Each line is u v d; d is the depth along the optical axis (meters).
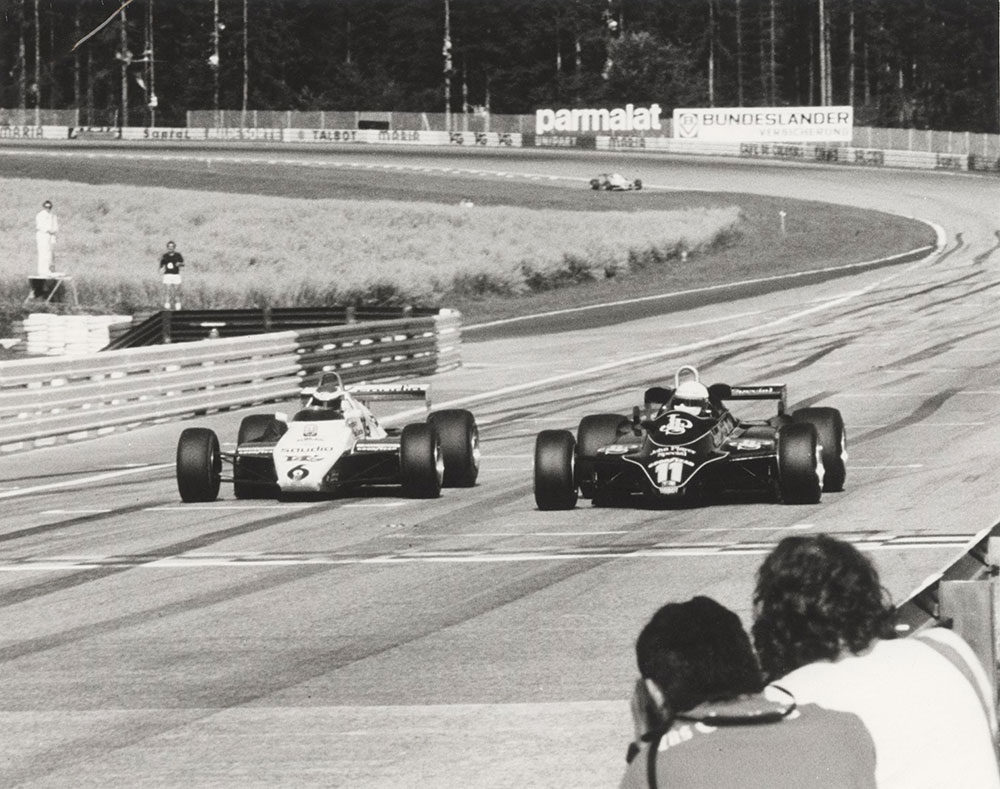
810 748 12.81
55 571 47.97
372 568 46.50
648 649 13.22
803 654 14.68
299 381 112.25
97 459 81.12
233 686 32.50
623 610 38.75
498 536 51.94
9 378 84.75
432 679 32.44
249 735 28.64
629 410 95.19
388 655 34.88
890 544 46.94
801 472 54.62
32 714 30.75
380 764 26.53
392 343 120.88
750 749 12.75
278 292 172.25
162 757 27.38
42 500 66.19
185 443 62.22
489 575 44.66
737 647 13.16
